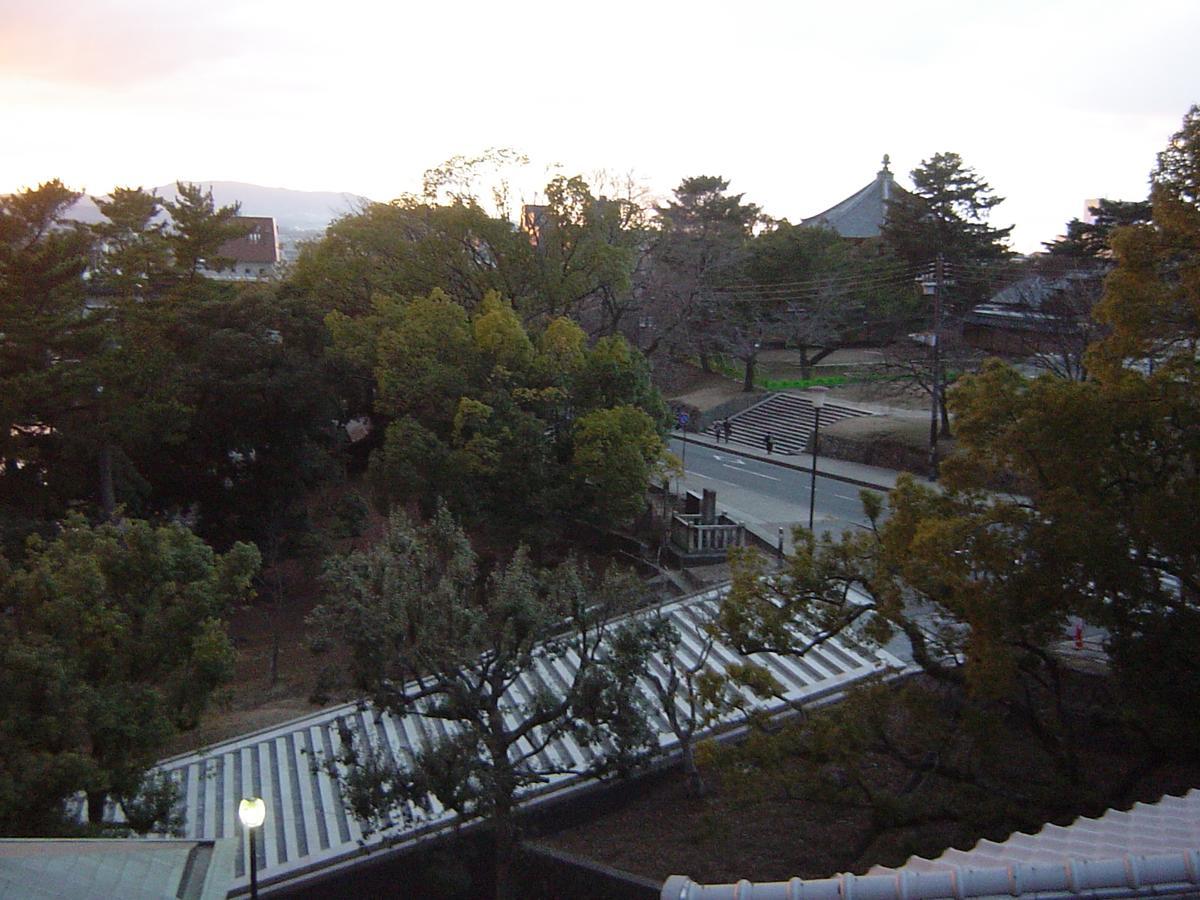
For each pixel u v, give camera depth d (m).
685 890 7.77
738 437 57.47
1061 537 15.21
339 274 44.62
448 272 44.00
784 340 67.00
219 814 23.00
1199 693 15.37
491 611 17.97
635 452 34.00
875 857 17.77
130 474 39.34
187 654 20.20
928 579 16.83
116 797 18.36
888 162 82.38
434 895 19.52
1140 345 16.92
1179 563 15.73
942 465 17.95
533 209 44.12
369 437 54.53
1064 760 17.20
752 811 19.67
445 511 20.19
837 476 46.62
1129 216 49.72
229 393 39.38
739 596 18.98
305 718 27.09
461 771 16.55
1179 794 17.27
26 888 9.55
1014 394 17.22
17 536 33.72
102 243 52.94
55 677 17.23
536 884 18.95
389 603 17.41
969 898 7.27
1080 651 22.56
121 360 37.31
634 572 19.92
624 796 20.67
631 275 48.84
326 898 19.59
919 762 18.05
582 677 18.20
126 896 10.30
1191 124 16.80
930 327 55.84
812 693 22.38
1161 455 16.39
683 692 23.03
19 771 16.27
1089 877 7.12
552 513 35.03
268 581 40.03
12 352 35.62
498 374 36.34
